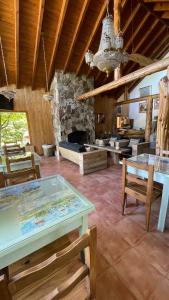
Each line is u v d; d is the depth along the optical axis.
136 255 1.64
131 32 5.15
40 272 0.60
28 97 6.52
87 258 0.77
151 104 6.33
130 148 5.00
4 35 4.18
